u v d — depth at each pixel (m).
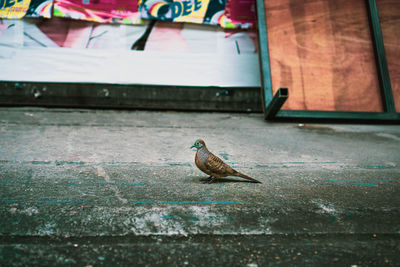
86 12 7.73
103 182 3.72
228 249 2.45
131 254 2.33
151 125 6.75
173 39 8.13
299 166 4.65
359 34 7.70
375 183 4.00
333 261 2.34
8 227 2.60
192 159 4.87
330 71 7.43
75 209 2.98
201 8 8.09
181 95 8.14
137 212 2.97
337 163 4.82
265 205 3.23
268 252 2.43
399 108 7.39
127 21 7.89
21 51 7.64
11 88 7.62
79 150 4.96
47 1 7.56
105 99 7.91
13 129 5.85
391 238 2.69
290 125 7.17
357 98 7.39
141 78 8.03
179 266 2.21
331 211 3.15
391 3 7.87
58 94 7.77
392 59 7.61
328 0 7.77
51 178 3.77
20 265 2.14
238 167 4.51
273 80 7.21
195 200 3.30
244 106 8.31
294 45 7.45
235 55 8.30
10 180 3.62
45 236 2.51
